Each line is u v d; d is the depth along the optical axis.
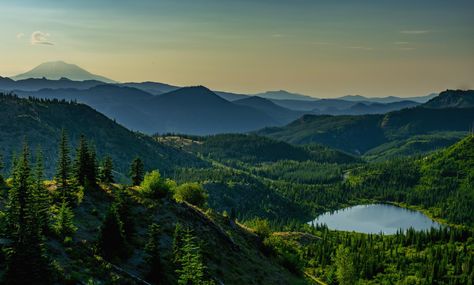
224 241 74.50
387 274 148.25
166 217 68.62
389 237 194.38
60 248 42.97
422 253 168.38
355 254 156.38
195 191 100.75
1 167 63.66
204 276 55.12
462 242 177.38
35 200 42.25
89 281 37.28
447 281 143.75
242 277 65.19
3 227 39.09
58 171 61.50
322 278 137.00
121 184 80.25
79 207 60.62
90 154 73.12
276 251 93.19
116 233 48.72
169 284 47.59
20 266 32.16
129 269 46.50
